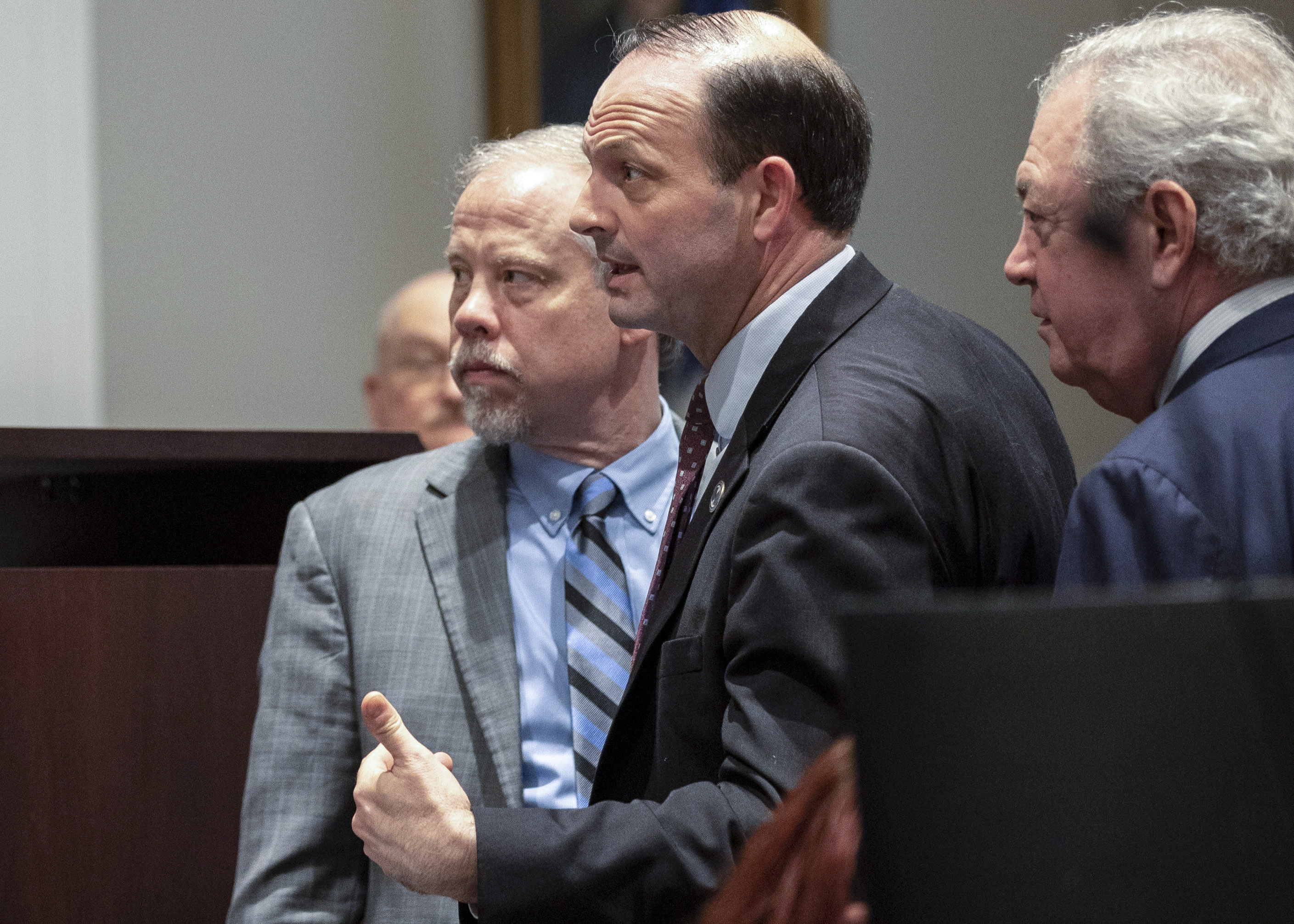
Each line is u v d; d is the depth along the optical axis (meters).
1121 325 4.21
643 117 4.87
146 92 14.27
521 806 5.66
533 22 15.55
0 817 6.33
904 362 4.80
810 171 4.94
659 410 6.46
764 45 4.93
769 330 5.01
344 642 6.02
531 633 5.98
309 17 15.06
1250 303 4.06
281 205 14.86
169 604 6.70
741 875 2.09
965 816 2.00
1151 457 3.79
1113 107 4.12
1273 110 4.04
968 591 4.69
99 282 13.92
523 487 6.29
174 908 6.58
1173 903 2.00
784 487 4.40
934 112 17.02
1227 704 2.03
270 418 14.71
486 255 6.02
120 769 6.55
